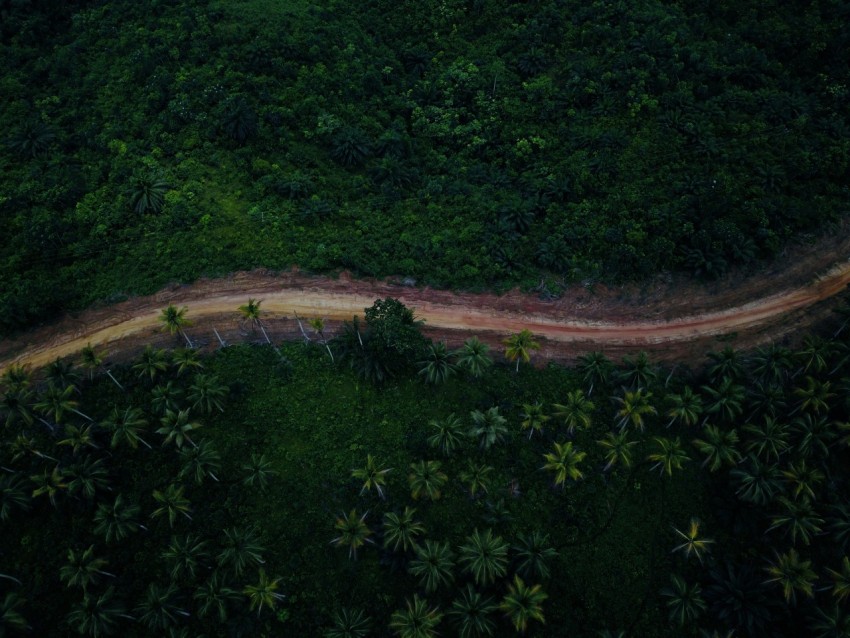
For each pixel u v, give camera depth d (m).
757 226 65.06
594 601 47.25
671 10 86.69
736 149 71.06
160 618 42.62
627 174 70.44
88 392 53.16
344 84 77.94
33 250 60.22
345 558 47.41
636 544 49.69
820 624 42.94
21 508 46.09
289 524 48.53
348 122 75.12
